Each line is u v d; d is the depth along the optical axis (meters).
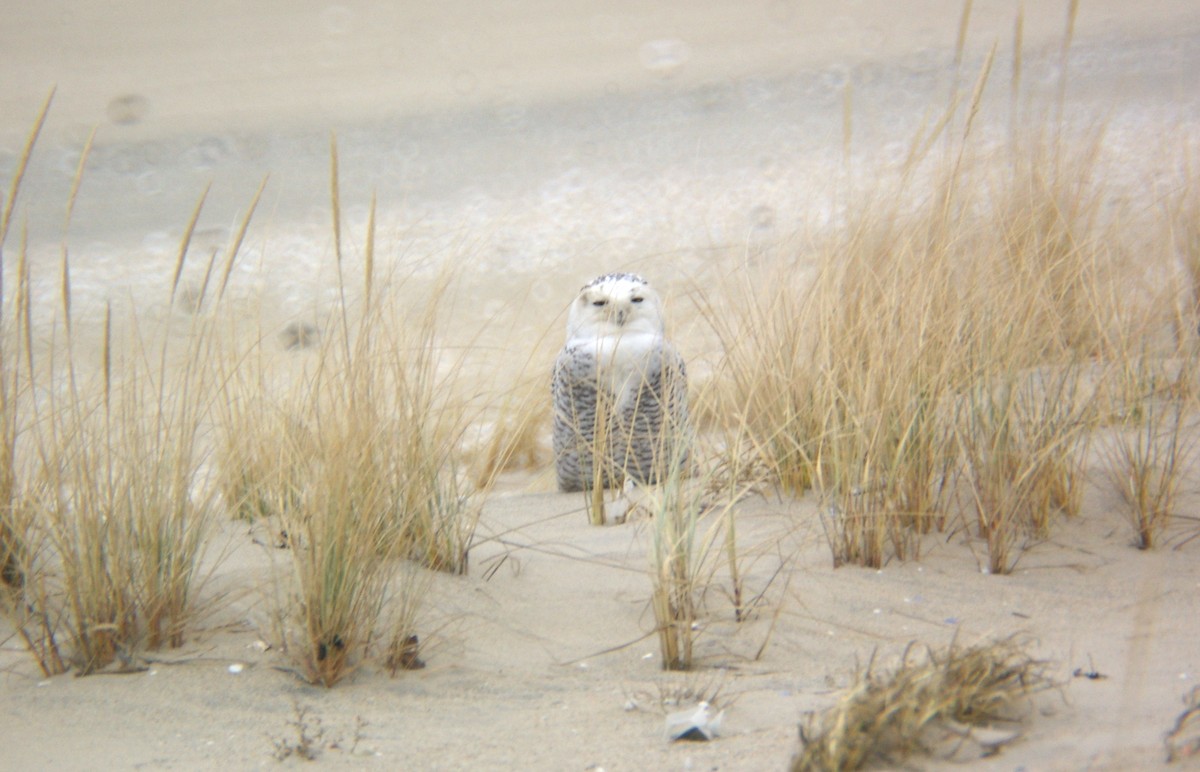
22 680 8.75
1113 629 8.96
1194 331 13.56
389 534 10.37
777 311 13.77
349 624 8.77
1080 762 6.45
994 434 11.04
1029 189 14.22
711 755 7.18
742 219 28.28
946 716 7.08
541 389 15.78
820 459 11.61
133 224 34.34
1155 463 11.12
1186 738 6.62
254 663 9.00
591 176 37.25
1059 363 12.02
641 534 11.82
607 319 13.27
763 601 9.96
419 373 11.23
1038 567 10.39
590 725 7.87
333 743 7.68
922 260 11.79
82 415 9.99
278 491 10.30
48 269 29.00
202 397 11.55
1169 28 52.59
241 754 7.56
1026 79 41.38
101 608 9.00
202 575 10.44
